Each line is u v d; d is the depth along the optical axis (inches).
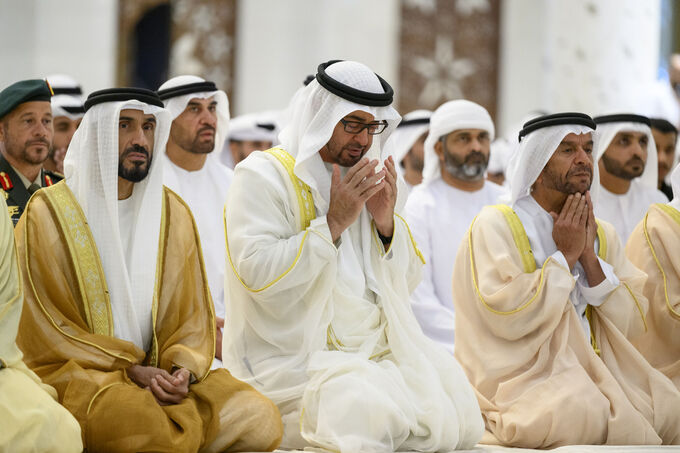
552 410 387.5
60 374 334.6
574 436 387.2
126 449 322.7
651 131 582.6
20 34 1043.3
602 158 535.8
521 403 397.4
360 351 373.7
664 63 1143.6
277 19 1060.5
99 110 358.3
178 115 501.0
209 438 335.0
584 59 1040.2
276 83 1059.9
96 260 355.9
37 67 1036.5
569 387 393.7
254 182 382.6
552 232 418.9
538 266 417.4
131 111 360.5
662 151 595.5
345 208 371.6
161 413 326.6
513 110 1097.4
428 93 1085.8
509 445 395.2
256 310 379.2
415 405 359.9
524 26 1100.5
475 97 1096.8
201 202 508.7
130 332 358.3
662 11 1141.7
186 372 343.0
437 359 378.3
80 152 360.2
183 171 508.7
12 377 316.8
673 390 410.3
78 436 315.9
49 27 1039.0
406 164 658.2
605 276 417.4
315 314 373.4
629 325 424.5
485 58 1100.5
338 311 379.6
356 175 372.8
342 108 375.2
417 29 1083.3
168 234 370.9
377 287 387.2
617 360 420.2
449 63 1090.7
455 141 551.2
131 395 326.3
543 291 404.8
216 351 459.8
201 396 341.7
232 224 381.1
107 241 359.9
